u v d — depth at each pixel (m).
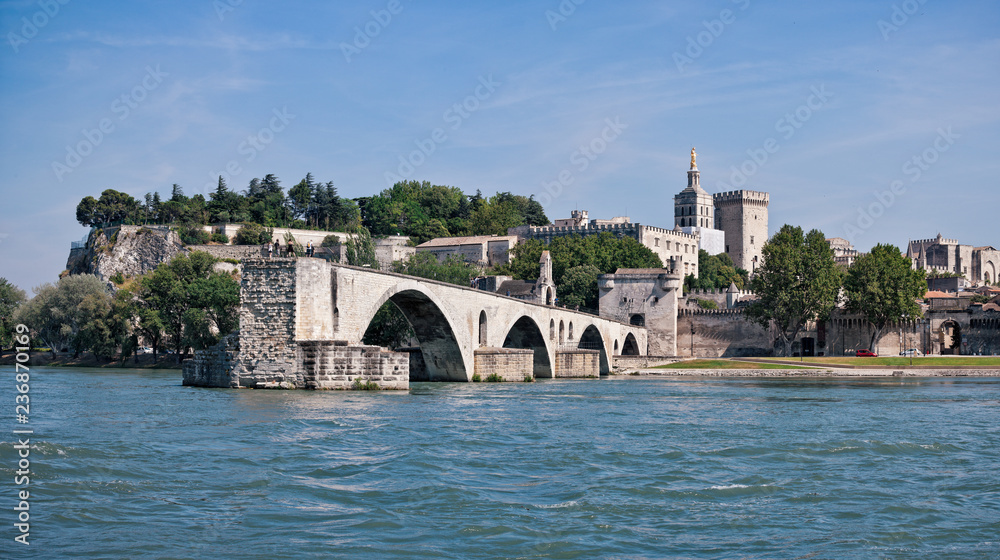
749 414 62.72
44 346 160.75
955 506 31.59
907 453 43.06
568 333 132.00
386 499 30.08
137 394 63.00
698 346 185.12
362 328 71.31
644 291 180.50
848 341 180.62
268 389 65.69
